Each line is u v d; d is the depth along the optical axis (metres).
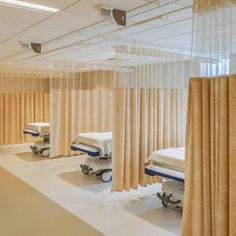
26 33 4.05
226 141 1.96
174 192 4.01
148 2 2.84
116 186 4.29
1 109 8.45
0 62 6.80
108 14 3.02
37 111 9.05
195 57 2.19
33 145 8.30
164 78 4.80
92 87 7.92
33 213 3.84
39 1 2.78
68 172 5.93
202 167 2.12
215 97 2.03
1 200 4.30
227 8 2.06
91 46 4.84
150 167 4.12
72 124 6.70
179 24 3.58
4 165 6.46
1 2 2.82
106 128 7.00
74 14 3.18
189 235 2.21
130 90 4.29
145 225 3.53
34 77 8.92
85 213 3.86
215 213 2.03
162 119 4.68
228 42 2.06
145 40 4.51
